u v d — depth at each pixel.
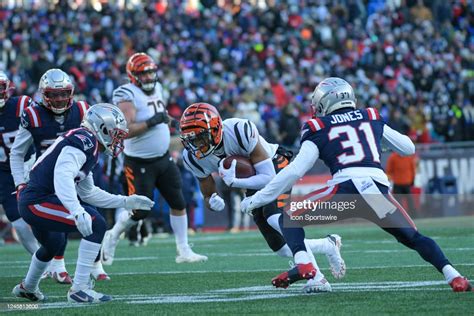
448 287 19.80
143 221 39.34
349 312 16.56
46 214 19.22
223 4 76.50
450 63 73.62
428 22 78.12
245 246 36.62
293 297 19.03
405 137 19.72
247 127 20.50
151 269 27.75
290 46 71.06
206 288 21.84
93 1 70.62
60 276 24.33
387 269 24.58
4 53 62.44
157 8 73.50
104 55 62.69
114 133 19.50
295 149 54.00
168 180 30.03
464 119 63.34
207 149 20.42
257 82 65.69
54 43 64.56
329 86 19.52
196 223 51.56
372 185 18.64
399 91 67.25
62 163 18.61
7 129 25.70
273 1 75.38
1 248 40.91
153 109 29.94
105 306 18.62
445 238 35.53
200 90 61.50
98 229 19.47
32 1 69.50
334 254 21.19
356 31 76.31
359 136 19.02
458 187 54.59
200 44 68.19
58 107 22.83
